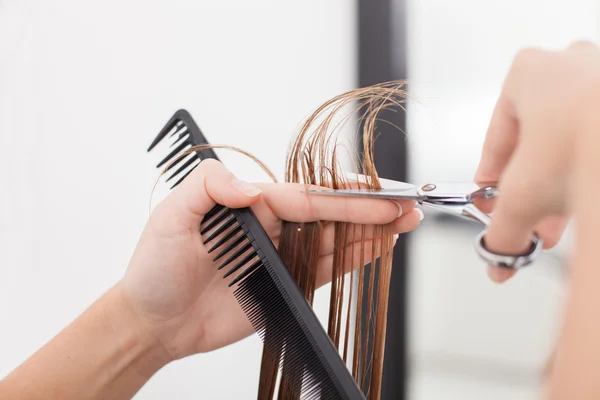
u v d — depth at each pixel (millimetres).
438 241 2168
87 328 796
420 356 1983
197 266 792
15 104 1673
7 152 1678
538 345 1946
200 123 1783
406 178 1734
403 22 1737
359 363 710
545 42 1788
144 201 1736
